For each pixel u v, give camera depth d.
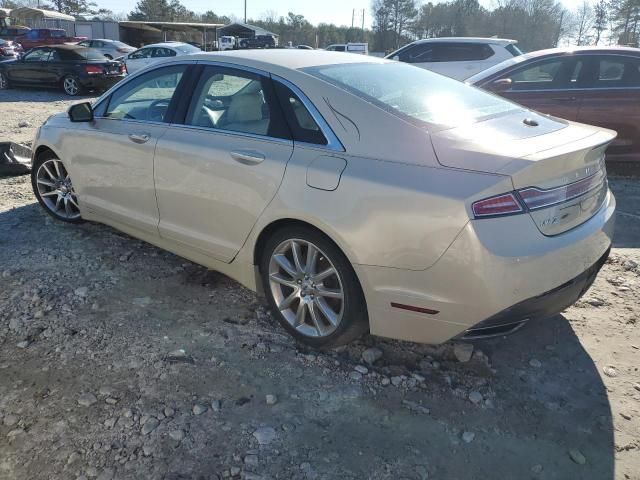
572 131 2.96
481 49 11.26
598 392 2.78
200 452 2.33
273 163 2.95
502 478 2.26
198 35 53.34
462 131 2.69
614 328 3.34
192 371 2.85
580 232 2.69
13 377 2.77
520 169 2.37
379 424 2.54
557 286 2.57
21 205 5.32
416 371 2.92
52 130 4.53
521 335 3.27
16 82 16.89
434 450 2.39
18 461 2.26
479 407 2.66
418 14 70.06
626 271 4.12
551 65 6.62
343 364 2.96
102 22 46.44
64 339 3.09
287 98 3.04
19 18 46.12
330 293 2.89
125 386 2.72
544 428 2.53
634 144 6.38
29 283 3.71
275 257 3.07
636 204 5.76
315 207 2.75
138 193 3.81
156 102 3.76
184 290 3.70
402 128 2.68
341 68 3.25
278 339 3.16
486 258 2.37
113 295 3.59
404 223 2.50
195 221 3.46
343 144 2.78
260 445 2.38
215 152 3.23
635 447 2.42
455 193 2.39
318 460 2.31
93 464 2.25
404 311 2.62
